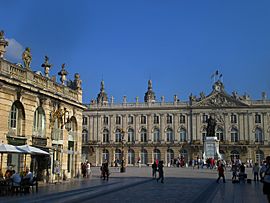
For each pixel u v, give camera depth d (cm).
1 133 3094
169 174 5494
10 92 3222
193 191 2878
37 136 3631
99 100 13662
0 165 3109
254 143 11275
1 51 3219
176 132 11825
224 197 2461
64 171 4203
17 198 2380
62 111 4122
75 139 4584
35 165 3681
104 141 12300
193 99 11888
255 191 2880
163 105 12044
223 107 11612
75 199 2319
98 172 6397
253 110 11425
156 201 2228
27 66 3538
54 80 4056
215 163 7038
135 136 12081
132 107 12206
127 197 2439
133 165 11869
